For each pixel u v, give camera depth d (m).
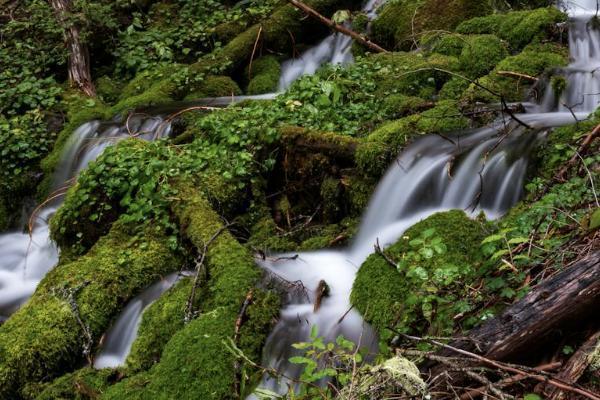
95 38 10.27
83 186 5.95
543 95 6.62
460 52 7.85
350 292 4.41
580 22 7.59
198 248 5.11
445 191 5.20
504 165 4.96
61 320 4.82
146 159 6.07
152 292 5.11
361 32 9.77
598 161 4.32
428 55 8.09
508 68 6.94
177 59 10.23
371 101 6.91
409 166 5.43
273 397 3.46
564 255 3.35
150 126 7.67
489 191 4.99
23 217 7.76
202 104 8.31
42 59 9.95
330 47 9.96
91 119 8.38
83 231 5.83
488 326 2.98
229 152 6.22
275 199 6.07
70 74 9.65
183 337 4.18
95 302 4.96
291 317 4.36
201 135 6.76
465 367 2.84
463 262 3.92
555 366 2.77
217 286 4.56
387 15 9.41
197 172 5.99
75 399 4.25
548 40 7.58
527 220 3.87
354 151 5.69
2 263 6.95
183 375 3.93
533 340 2.85
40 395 4.32
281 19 10.00
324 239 5.43
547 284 2.93
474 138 5.52
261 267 4.85
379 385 2.87
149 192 5.68
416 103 6.59
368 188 5.59
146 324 4.65
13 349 4.64
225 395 3.85
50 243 6.84
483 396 2.83
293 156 5.96
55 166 7.85
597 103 6.38
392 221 5.30
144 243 5.36
